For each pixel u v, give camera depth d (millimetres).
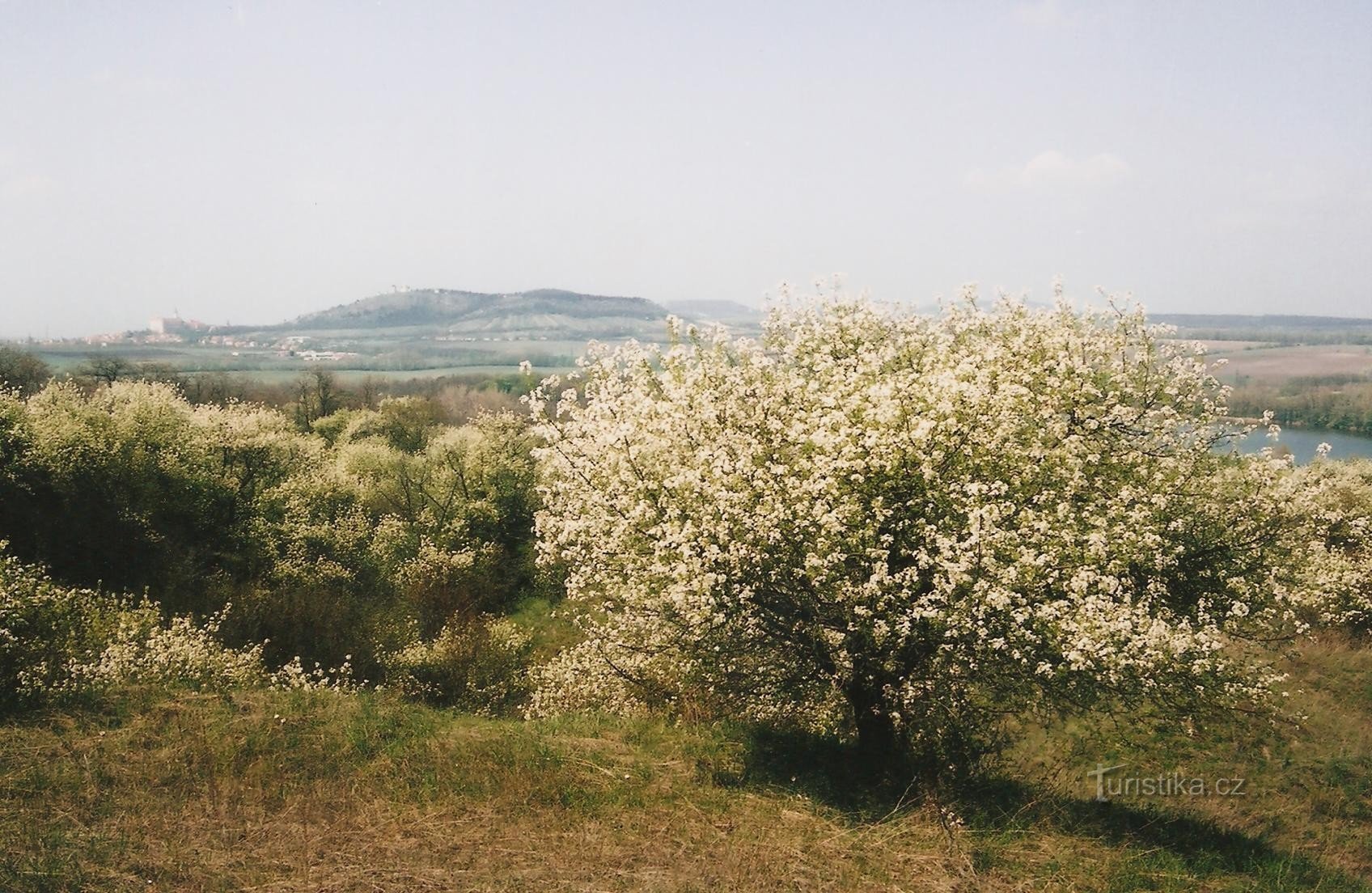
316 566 27859
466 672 21406
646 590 12258
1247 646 14484
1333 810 12656
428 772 10969
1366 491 24156
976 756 11953
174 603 22609
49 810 9203
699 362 14070
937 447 10922
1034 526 10570
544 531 14641
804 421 12125
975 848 9570
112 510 24938
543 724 13477
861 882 8648
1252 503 13430
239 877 8031
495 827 9555
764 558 11078
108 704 12555
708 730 13391
